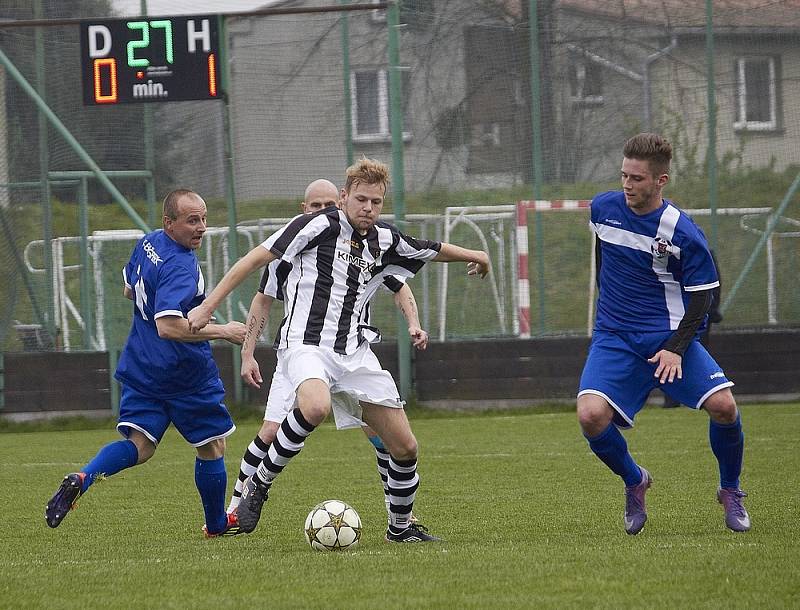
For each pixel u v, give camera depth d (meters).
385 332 51.22
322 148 50.72
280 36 50.44
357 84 50.59
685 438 38.72
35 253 51.16
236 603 14.11
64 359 50.12
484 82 50.97
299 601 14.12
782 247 51.97
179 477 32.78
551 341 49.53
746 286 51.97
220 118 51.03
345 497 27.61
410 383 49.91
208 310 18.86
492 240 51.31
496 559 17.00
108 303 51.03
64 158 51.16
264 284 20.34
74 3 51.69
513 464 33.19
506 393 49.66
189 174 51.50
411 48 50.78
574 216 51.72
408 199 51.09
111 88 47.62
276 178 50.75
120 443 20.61
